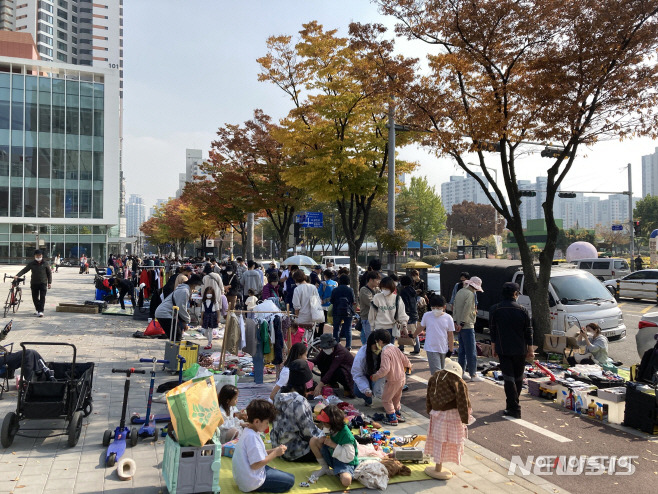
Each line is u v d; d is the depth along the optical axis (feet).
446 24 37.58
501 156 39.65
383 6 38.86
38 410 19.19
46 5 377.71
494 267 45.52
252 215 95.35
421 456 19.01
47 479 16.58
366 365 25.39
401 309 28.71
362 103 55.57
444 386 17.74
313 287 33.09
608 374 29.58
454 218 306.14
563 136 36.81
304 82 63.72
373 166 64.39
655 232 131.75
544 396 27.94
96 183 179.42
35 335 41.27
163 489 16.10
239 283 54.54
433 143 41.65
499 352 24.80
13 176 167.63
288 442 18.88
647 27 34.24
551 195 38.11
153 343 39.93
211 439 15.84
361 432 21.38
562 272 41.83
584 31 34.53
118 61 413.18
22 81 167.53
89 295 79.36
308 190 63.82
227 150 84.38
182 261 109.50
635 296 79.05
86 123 177.37
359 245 62.49
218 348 39.19
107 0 407.44
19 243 170.60
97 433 20.84
